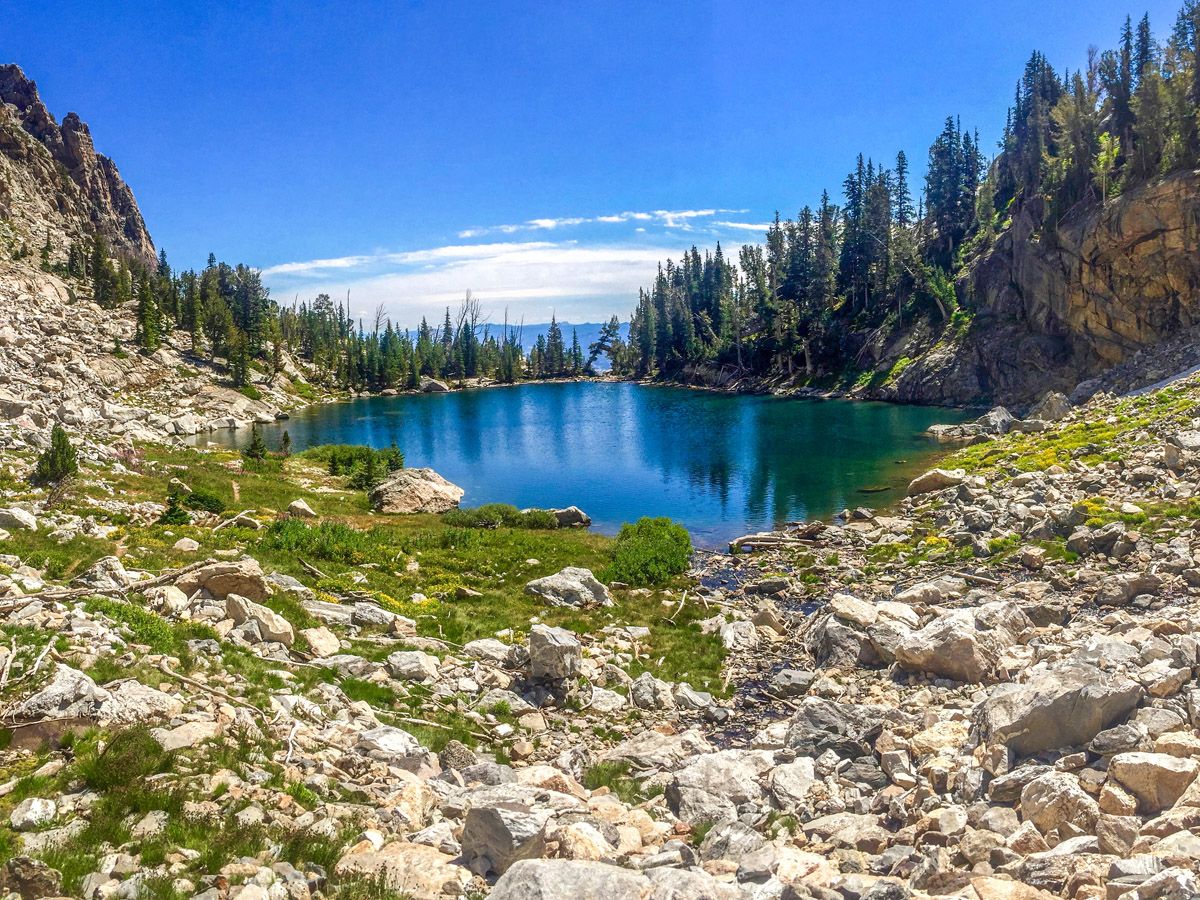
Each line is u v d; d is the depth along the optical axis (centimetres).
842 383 11994
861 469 5728
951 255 12506
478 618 2391
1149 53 10312
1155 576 2064
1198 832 831
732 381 14912
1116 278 8112
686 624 2469
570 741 1614
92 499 3312
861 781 1249
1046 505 3170
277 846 904
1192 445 3362
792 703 1820
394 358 18200
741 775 1266
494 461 7206
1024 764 1105
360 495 5088
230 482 4738
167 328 14462
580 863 829
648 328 19850
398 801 1123
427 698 1712
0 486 3241
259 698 1417
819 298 13688
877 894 794
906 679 1794
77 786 972
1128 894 705
